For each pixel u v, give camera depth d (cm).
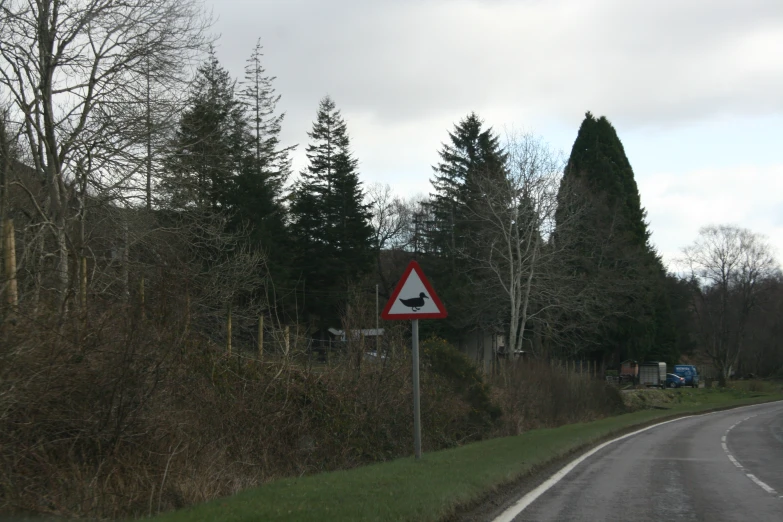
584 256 4372
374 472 1062
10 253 966
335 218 5034
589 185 4972
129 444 995
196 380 1261
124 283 1248
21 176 1548
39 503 837
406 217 7162
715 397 6016
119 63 1648
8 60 1555
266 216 3781
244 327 1703
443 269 5322
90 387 946
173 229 1719
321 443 1482
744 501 1027
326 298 4572
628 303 4925
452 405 2002
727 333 7612
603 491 1100
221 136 2044
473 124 5344
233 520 714
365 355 1733
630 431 2727
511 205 4009
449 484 932
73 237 1540
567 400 3088
